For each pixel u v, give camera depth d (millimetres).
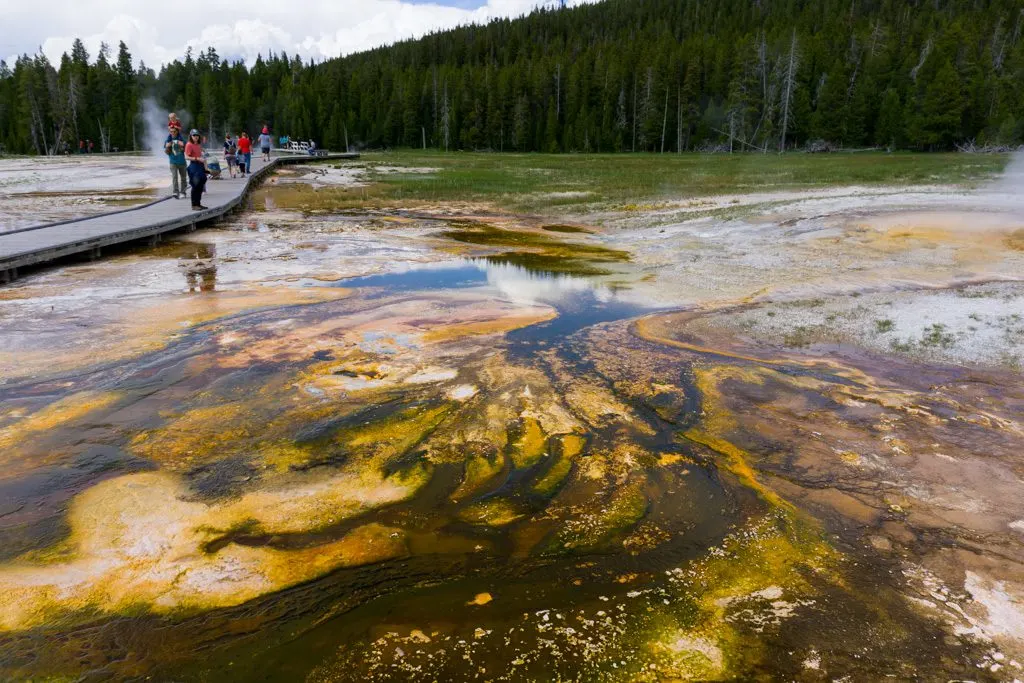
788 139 65188
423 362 6781
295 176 32406
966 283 9805
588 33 112375
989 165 31891
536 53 98250
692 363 6891
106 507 4105
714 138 68438
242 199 20922
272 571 3570
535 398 5938
